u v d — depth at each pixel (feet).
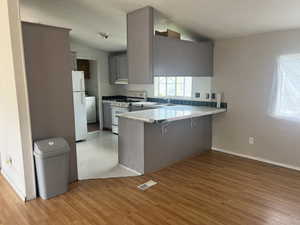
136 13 11.50
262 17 10.68
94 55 21.01
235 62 13.87
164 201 9.05
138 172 11.81
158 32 12.34
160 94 18.85
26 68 8.92
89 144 17.10
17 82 8.48
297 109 11.83
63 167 9.48
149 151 11.71
